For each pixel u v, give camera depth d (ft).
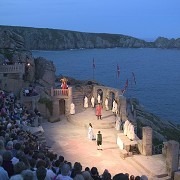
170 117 255.09
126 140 108.17
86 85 172.65
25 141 72.38
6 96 127.85
